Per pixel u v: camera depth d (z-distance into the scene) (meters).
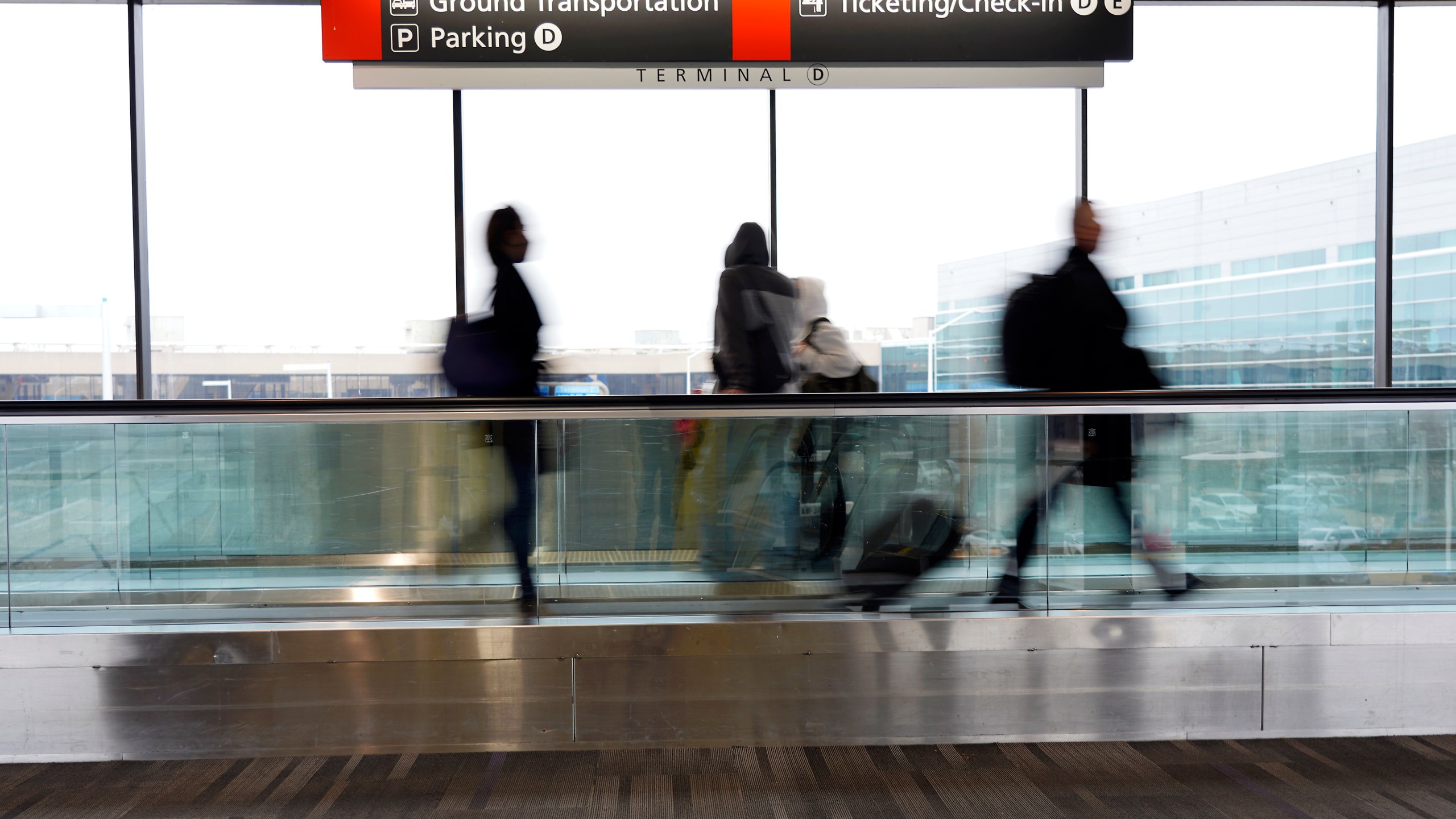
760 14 4.49
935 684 4.03
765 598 4.30
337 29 4.39
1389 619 4.08
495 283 4.69
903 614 4.18
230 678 3.90
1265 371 4.89
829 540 4.30
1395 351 4.89
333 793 3.50
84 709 3.87
